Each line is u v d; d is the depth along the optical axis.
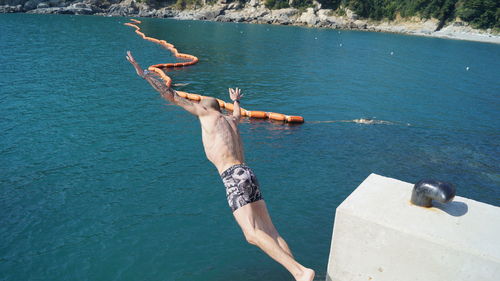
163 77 24.31
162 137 14.04
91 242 8.02
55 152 12.36
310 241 8.34
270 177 11.27
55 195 9.78
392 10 86.81
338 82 26.64
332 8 88.81
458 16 82.50
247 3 90.12
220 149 4.52
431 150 14.36
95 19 68.88
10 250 7.67
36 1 76.62
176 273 7.27
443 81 29.34
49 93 19.19
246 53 38.34
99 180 10.67
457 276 3.76
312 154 13.26
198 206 9.56
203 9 89.31
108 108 17.25
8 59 27.16
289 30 70.81
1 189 9.92
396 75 30.73
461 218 4.08
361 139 15.12
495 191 11.35
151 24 65.50
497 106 22.34
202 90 22.25
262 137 14.78
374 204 4.34
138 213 9.16
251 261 7.64
